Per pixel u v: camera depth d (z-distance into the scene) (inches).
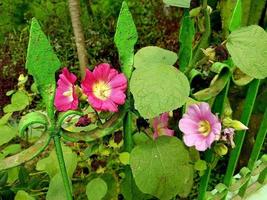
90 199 21.8
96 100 18.3
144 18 70.1
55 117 18.4
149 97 17.9
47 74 16.6
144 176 20.4
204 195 27.0
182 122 21.1
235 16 20.6
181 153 21.0
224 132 21.3
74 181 25.2
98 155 23.2
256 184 31.6
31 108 41.4
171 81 18.2
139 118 21.4
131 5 71.2
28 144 26.5
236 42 19.8
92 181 22.2
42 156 33.4
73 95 18.3
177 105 17.9
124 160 21.8
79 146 26.1
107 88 18.7
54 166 23.9
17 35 67.9
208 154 24.2
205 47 23.5
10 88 60.4
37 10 70.1
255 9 32.9
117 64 64.4
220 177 38.3
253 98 24.6
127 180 23.6
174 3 21.6
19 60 63.9
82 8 69.7
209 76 25.0
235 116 37.9
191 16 22.3
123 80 18.7
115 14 70.8
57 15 69.9
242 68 19.2
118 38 18.2
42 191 26.8
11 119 37.2
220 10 32.1
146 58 23.7
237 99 37.3
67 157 23.1
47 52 16.2
